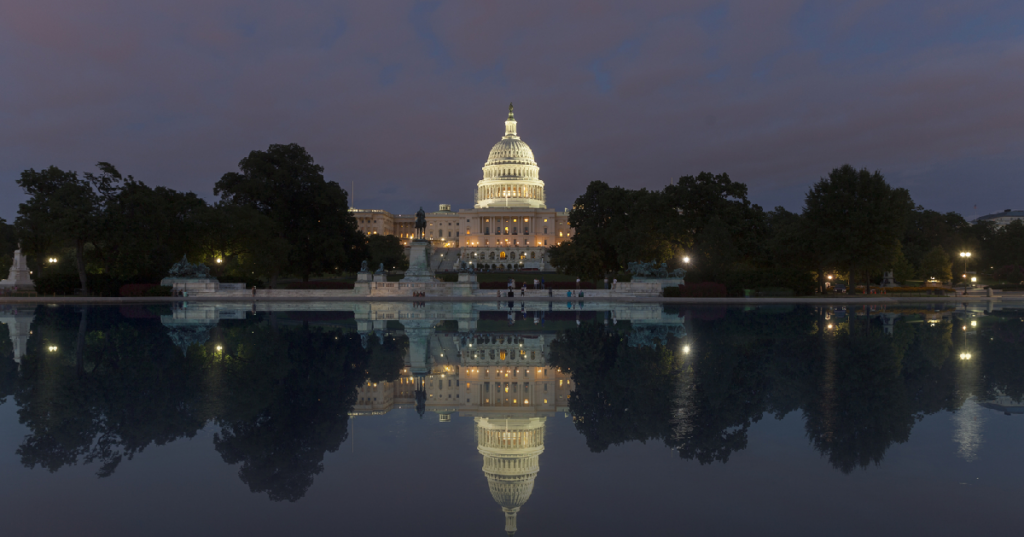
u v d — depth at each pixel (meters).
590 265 87.25
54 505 9.37
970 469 10.88
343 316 42.50
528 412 15.17
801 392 16.89
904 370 20.08
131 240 66.56
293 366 21.02
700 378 18.98
